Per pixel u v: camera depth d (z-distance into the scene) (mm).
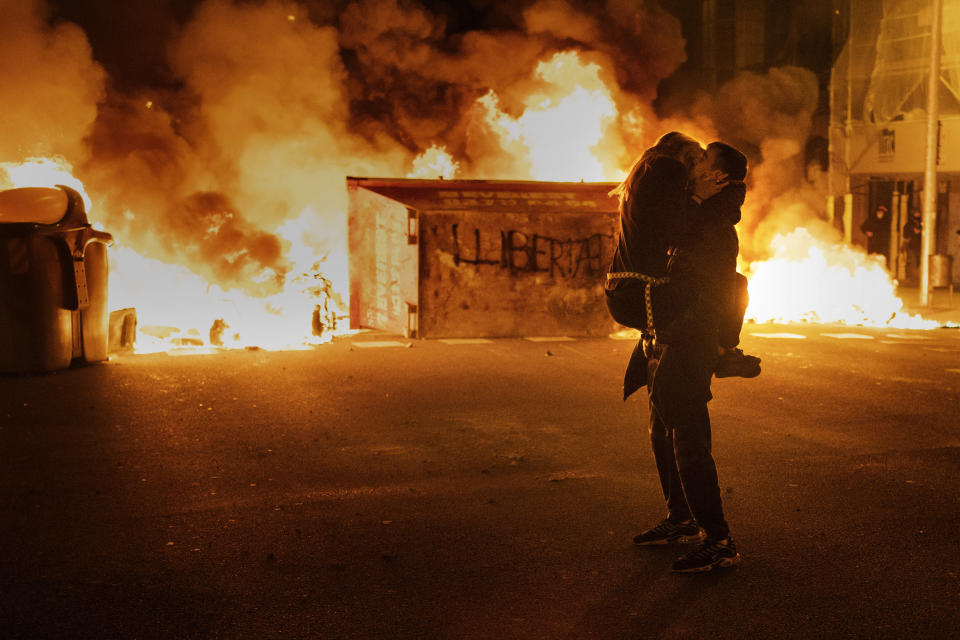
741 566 4066
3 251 8961
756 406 7770
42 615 3545
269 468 5758
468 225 12445
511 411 7566
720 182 4145
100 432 6734
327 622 3490
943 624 3463
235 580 3904
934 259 17391
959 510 4898
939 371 9633
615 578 3928
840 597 3721
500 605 3648
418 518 4758
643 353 4480
